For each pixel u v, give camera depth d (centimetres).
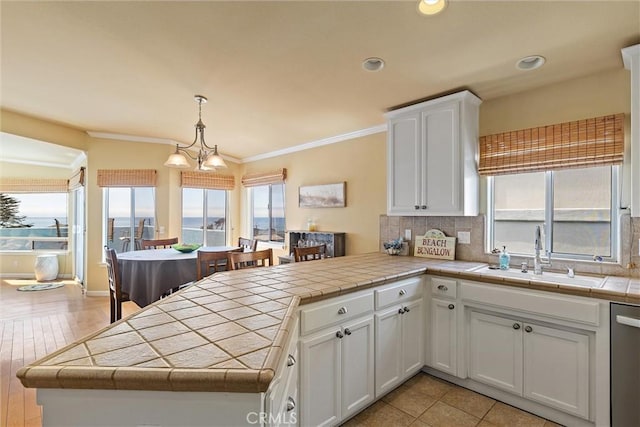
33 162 592
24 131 373
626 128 209
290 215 478
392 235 338
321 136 414
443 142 265
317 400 165
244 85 262
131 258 318
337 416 176
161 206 480
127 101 314
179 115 354
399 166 294
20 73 255
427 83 246
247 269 235
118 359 85
